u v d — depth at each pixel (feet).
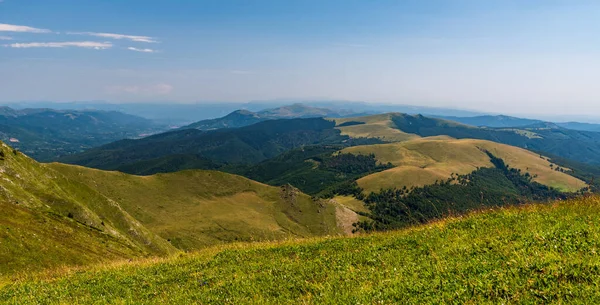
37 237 225.56
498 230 41.68
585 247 31.01
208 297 36.83
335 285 34.19
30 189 343.87
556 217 42.80
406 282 31.42
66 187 412.57
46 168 416.26
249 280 40.68
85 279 53.93
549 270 27.81
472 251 36.63
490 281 28.22
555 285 25.68
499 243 36.86
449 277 31.07
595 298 23.03
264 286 38.04
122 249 319.47
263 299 34.17
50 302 42.98
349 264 41.09
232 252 58.59
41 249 213.25
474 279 29.17
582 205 46.21
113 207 444.55
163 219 643.86
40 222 260.01
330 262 43.68
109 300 41.04
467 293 27.45
